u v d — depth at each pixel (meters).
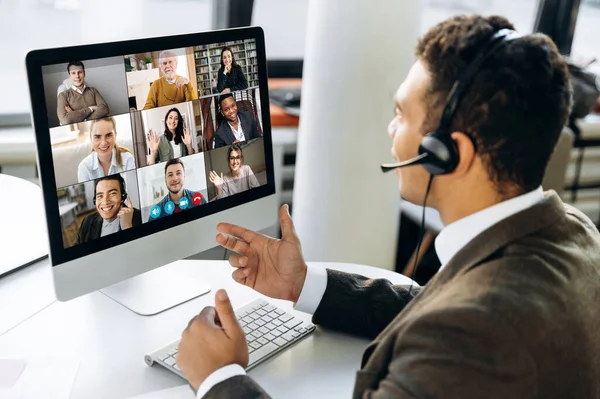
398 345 0.81
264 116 1.37
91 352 1.12
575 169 3.09
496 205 0.87
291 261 1.22
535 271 0.80
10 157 2.33
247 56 1.32
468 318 0.75
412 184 0.93
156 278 1.37
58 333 1.17
